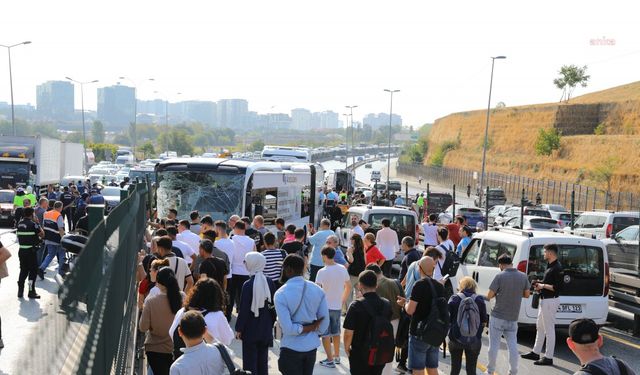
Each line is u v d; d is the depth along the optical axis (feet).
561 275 39.04
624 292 48.29
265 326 27.68
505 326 34.78
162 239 31.83
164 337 24.16
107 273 16.92
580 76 403.54
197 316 17.22
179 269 31.94
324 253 35.01
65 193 96.32
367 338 24.88
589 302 43.16
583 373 16.99
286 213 74.64
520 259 42.83
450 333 30.55
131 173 128.98
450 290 35.78
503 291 34.65
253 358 27.68
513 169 355.36
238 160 68.59
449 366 38.17
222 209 62.75
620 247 57.93
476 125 451.53
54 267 67.15
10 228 105.50
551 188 255.29
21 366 6.08
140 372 28.40
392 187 249.55
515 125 402.11
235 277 42.34
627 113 334.85
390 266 57.00
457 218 65.31
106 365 15.99
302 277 24.99
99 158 436.35
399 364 35.01
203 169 62.95
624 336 47.62
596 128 344.69
